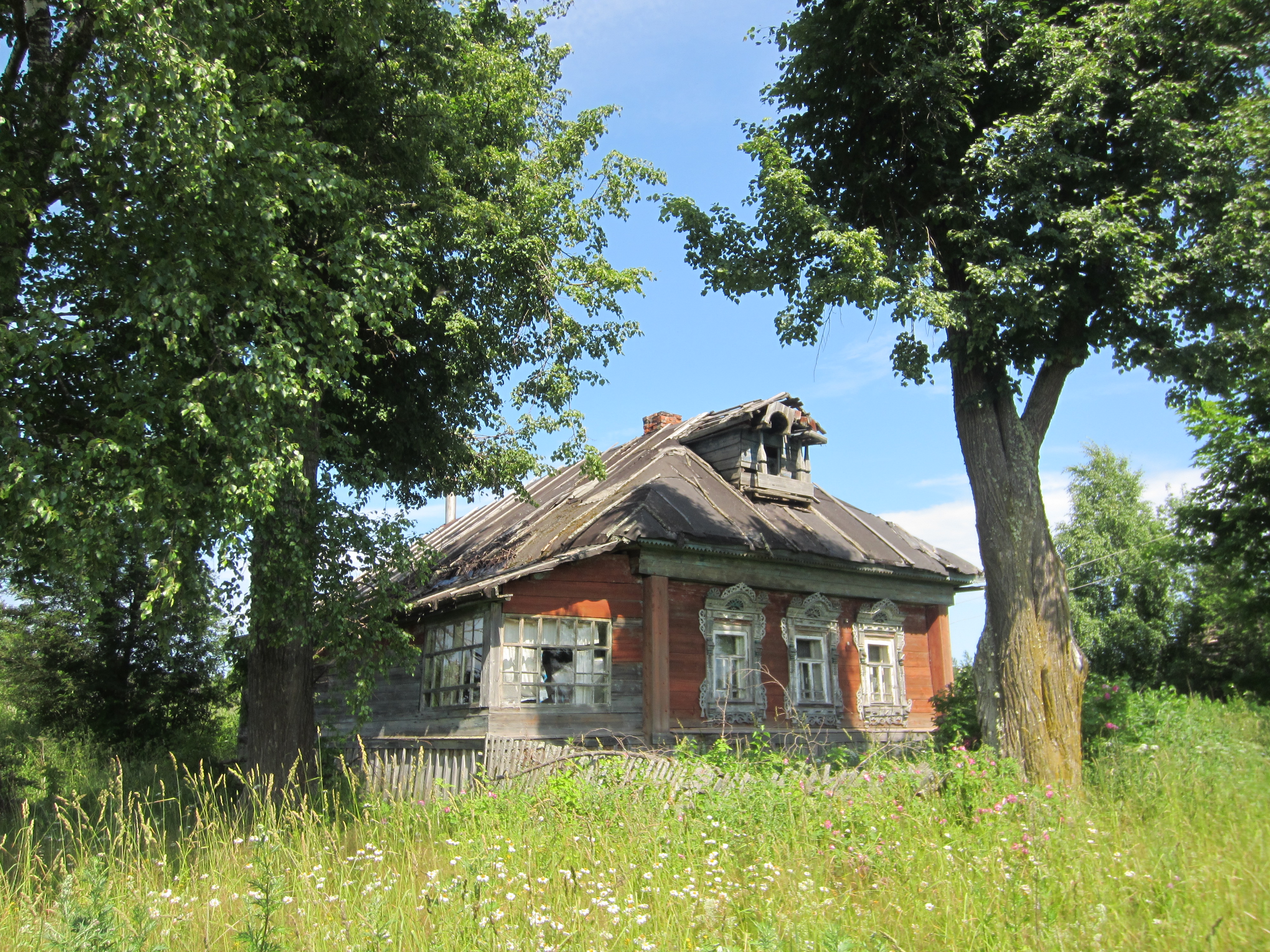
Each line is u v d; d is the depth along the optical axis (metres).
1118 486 34.41
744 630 16.25
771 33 12.36
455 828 8.08
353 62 12.06
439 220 13.47
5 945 5.10
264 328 9.70
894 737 17.80
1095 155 11.27
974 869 6.23
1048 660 10.33
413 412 15.46
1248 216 10.07
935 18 11.43
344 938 5.04
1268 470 18.70
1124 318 11.00
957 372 11.55
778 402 19.20
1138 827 7.29
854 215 12.29
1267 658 27.80
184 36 8.79
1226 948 4.78
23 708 22.58
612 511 15.68
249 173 9.31
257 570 10.73
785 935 4.86
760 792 7.82
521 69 14.71
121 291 9.32
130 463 8.87
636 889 6.00
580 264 14.64
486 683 13.65
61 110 9.62
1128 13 10.41
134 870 6.63
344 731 18.66
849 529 19.45
